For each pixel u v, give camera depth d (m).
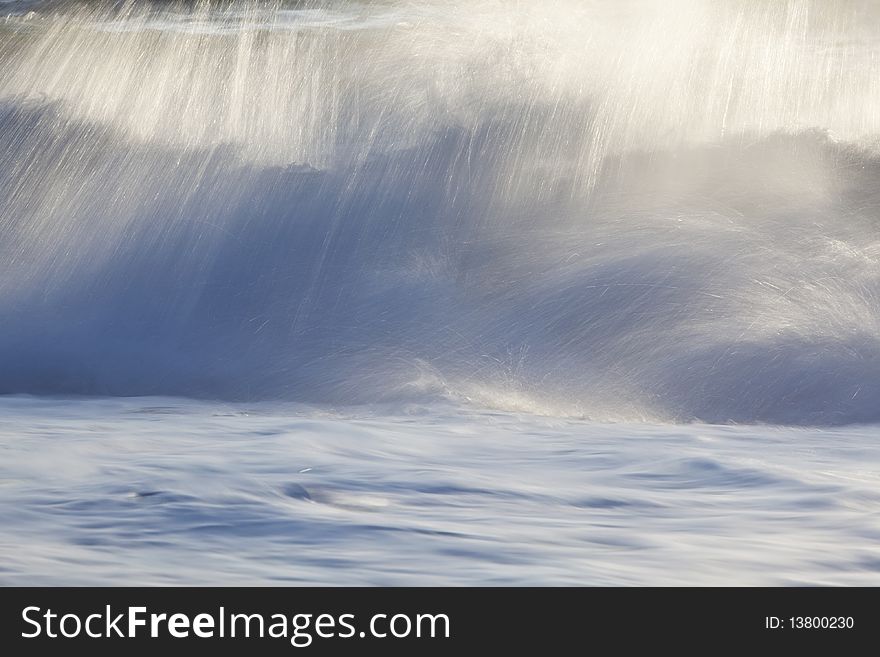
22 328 38.94
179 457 21.16
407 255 42.31
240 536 14.84
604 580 13.11
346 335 38.19
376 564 13.58
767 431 28.64
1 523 15.23
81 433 25.36
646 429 28.03
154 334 39.00
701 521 16.47
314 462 21.00
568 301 38.53
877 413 32.97
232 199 45.22
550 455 23.06
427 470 20.59
